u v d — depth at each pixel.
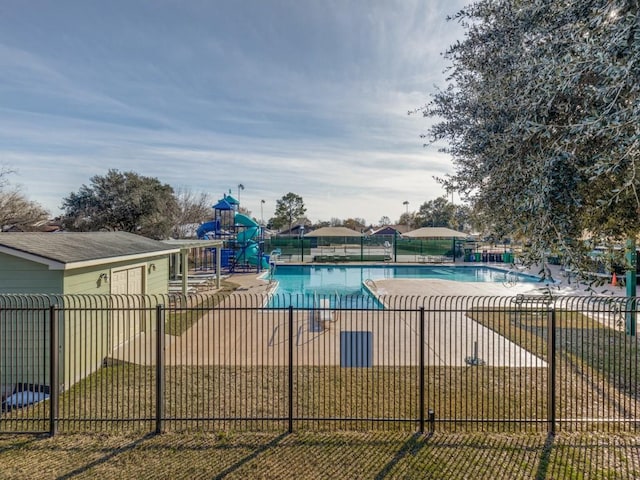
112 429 4.96
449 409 5.44
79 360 6.90
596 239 2.87
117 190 28.28
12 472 3.97
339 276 23.94
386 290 16.41
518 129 2.83
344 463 4.14
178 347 8.46
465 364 7.21
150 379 6.70
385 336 9.02
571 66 2.38
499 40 3.35
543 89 2.57
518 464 4.11
